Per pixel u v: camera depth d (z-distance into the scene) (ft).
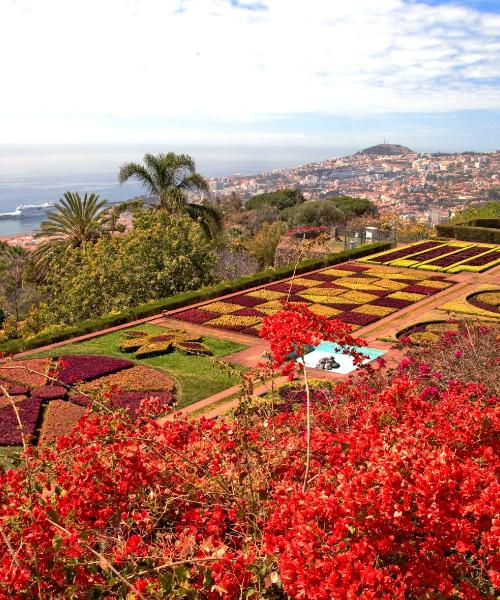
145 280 74.74
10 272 104.01
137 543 12.35
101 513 14.16
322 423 21.68
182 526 14.12
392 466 11.40
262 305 68.23
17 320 89.30
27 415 37.63
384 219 144.25
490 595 11.21
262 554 11.97
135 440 15.29
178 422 18.34
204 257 80.79
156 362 49.39
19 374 45.19
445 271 86.63
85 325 59.00
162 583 10.71
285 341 16.34
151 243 77.05
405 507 10.89
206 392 42.63
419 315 63.36
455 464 12.17
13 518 12.29
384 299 70.23
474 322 53.36
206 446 16.62
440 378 31.55
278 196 210.59
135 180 92.43
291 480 15.49
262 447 16.85
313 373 46.26
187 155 92.43
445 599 10.77
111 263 74.28
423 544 11.45
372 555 10.77
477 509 11.32
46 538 11.69
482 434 14.98
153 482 15.30
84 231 93.40
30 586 11.17
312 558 10.20
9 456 16.14
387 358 49.39
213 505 14.28
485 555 11.85
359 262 95.35
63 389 42.29
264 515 13.62
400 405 17.38
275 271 83.10
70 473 15.53
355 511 10.97
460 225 120.16
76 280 73.26
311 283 79.92
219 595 11.47
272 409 19.69
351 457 14.42
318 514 11.44
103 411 16.29
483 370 30.83
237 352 52.42
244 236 142.51
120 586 11.34
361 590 10.14
